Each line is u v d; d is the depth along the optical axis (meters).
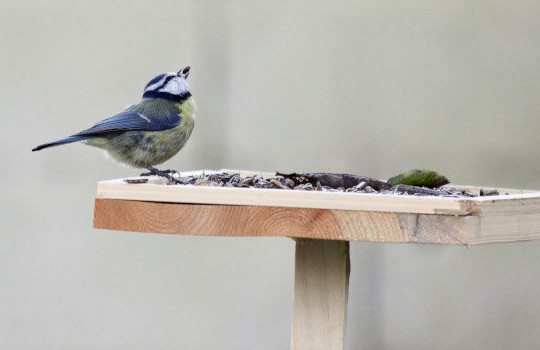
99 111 12.43
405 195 6.05
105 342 12.30
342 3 12.08
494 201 5.89
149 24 12.38
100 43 12.45
